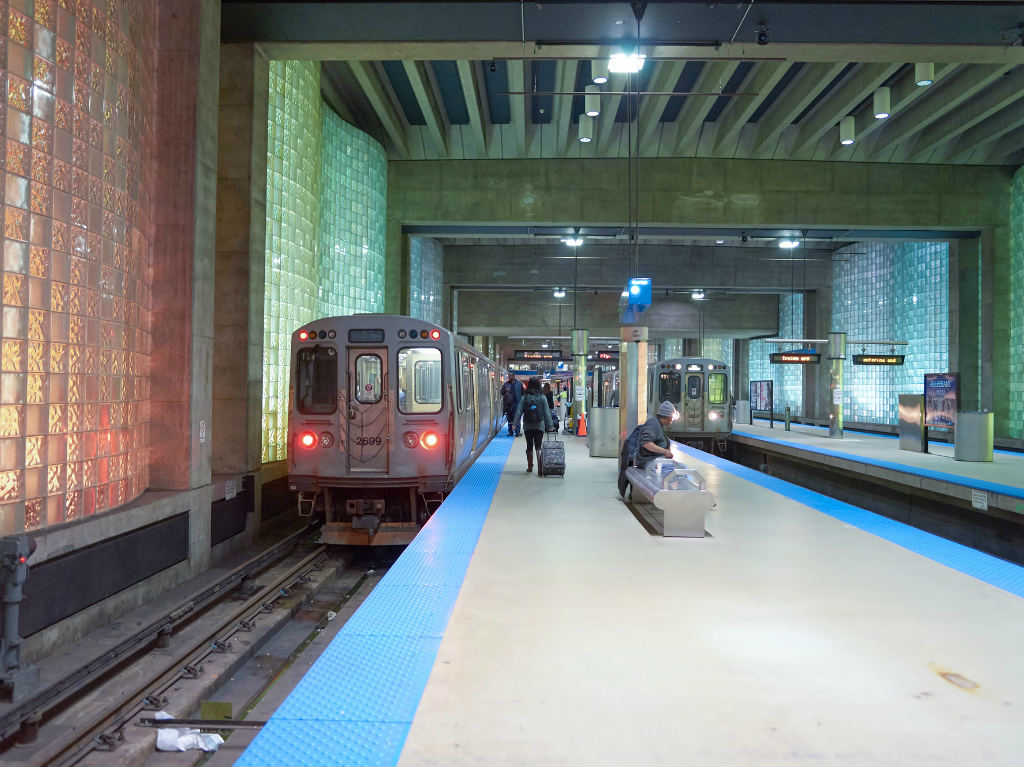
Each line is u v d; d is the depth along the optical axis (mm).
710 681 3797
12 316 5695
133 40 7852
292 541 11281
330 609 8789
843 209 22266
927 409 17359
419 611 5031
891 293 29203
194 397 8930
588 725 3271
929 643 4414
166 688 5801
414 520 10867
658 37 11258
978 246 23453
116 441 7445
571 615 4949
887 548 7242
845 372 33281
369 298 20078
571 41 11180
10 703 4887
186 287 8805
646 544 7367
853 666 4023
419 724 3266
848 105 17984
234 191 11141
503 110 21391
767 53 11664
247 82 11180
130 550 7348
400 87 19312
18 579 4988
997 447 20328
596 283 32656
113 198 7316
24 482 5852
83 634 6555
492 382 23359
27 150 5891
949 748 3082
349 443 10523
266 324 12602
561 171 22578
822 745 3102
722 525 8500
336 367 10570
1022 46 11422
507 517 8945
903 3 10609
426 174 22719
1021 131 20844
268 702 6027
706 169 22266
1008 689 3723
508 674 3875
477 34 11062
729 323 38906
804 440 22344
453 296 34062
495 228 23891
